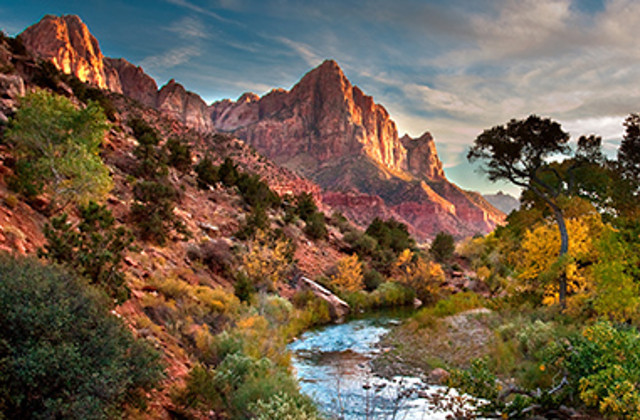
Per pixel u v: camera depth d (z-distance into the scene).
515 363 11.06
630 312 11.45
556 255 16.81
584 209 17.91
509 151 17.84
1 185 12.33
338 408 8.76
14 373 3.73
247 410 6.68
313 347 16.77
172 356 8.52
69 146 14.96
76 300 5.08
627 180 17.73
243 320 13.68
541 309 15.64
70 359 4.09
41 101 15.55
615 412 7.17
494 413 8.30
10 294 4.25
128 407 5.11
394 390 10.23
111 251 9.56
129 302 10.33
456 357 13.20
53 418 3.67
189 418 6.01
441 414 8.34
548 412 7.97
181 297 13.52
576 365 8.32
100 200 16.09
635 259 11.67
